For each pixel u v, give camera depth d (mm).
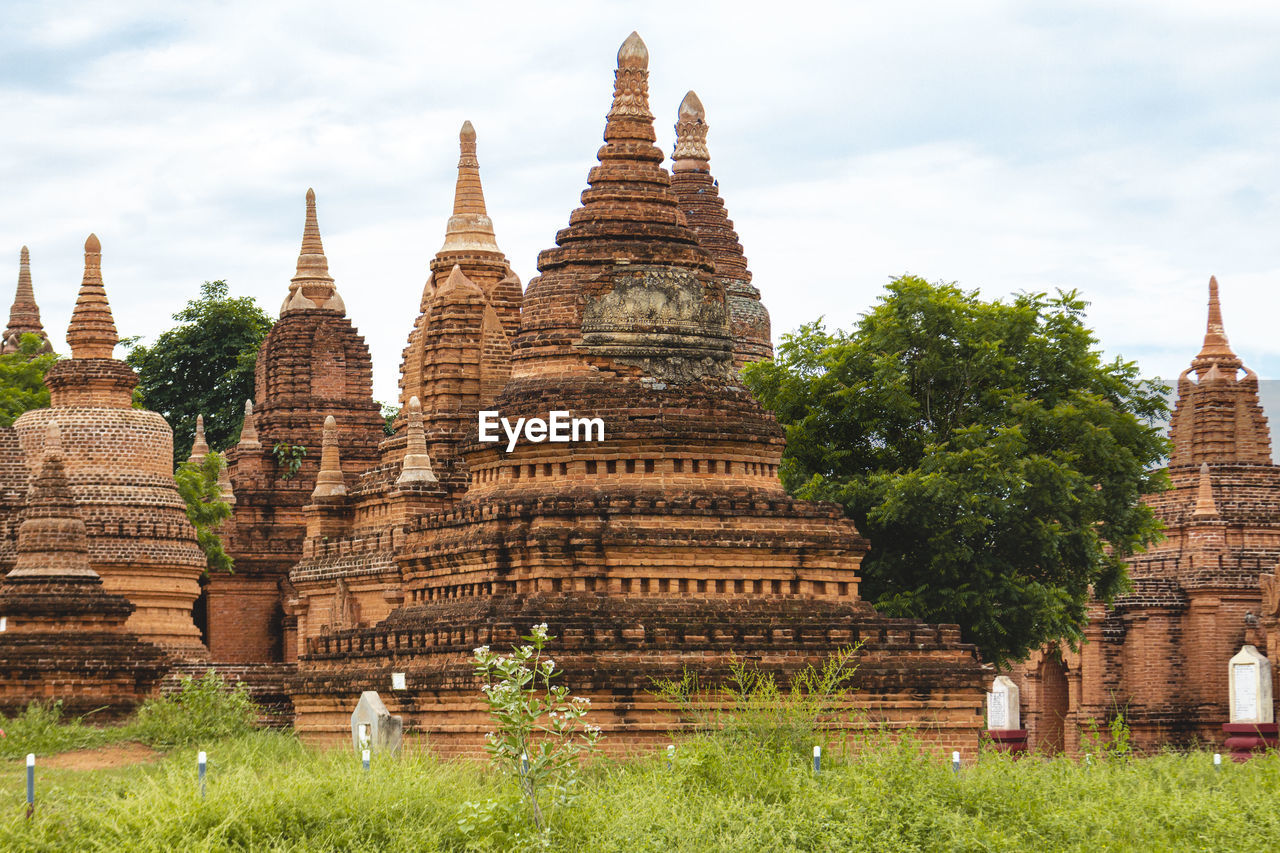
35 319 106312
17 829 35219
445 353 64500
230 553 80938
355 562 64125
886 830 37406
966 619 63250
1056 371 67438
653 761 43156
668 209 54031
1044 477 62250
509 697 37406
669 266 53094
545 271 53719
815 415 66625
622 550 48906
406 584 54594
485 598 50656
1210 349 96562
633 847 35375
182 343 108875
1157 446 67188
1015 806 39625
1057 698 91062
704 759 41250
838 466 66688
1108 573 68688
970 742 49062
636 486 50250
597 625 47406
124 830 35406
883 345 65875
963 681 48938
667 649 47094
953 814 38562
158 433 68500
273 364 84875
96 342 68062
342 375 84812
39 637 57812
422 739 47812
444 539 52594
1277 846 38312
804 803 38344
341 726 51594
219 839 35094
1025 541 63656
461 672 46781
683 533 49219
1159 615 89375
